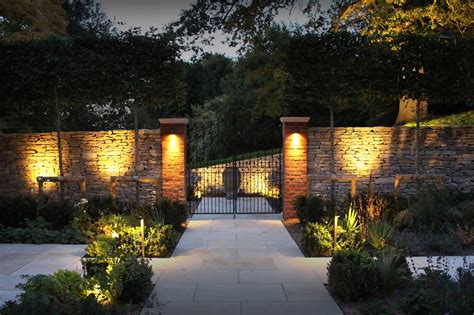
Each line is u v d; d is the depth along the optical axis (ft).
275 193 49.01
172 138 37.17
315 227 26.63
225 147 71.56
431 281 15.94
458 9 37.22
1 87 34.24
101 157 39.70
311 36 33.83
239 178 49.96
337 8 43.68
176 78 34.60
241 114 73.56
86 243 28.35
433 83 33.68
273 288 19.38
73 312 14.14
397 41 33.42
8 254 25.40
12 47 33.53
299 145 36.99
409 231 28.27
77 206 32.71
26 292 15.06
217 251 26.43
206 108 77.15
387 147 38.24
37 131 48.62
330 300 17.87
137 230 25.64
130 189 40.06
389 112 57.26
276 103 57.88
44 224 30.30
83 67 33.45
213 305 17.34
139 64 33.83
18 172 39.60
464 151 38.11
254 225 35.04
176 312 16.62
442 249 25.00
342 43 33.63
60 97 35.17
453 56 33.45
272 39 50.72
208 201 48.06
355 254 19.34
